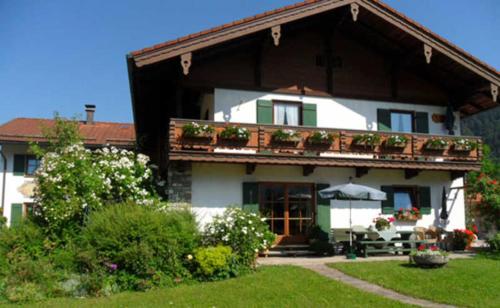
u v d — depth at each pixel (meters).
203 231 11.39
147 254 9.46
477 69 15.11
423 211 15.77
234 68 14.80
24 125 22.03
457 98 16.89
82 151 12.65
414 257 11.10
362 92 16.02
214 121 13.41
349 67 16.05
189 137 13.16
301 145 14.05
